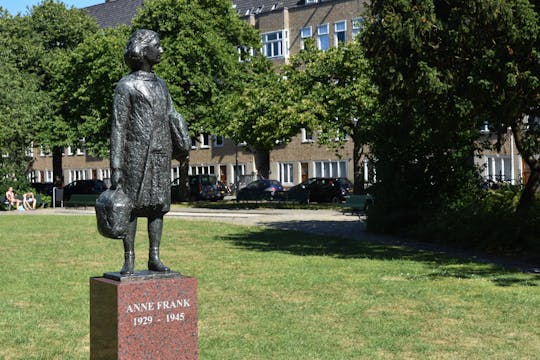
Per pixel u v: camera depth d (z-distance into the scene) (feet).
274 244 60.08
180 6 125.70
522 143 58.34
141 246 59.36
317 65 107.04
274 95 110.42
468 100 50.26
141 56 21.48
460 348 25.62
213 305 33.24
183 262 48.32
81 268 46.85
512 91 48.32
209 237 66.74
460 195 66.59
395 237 65.87
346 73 105.09
